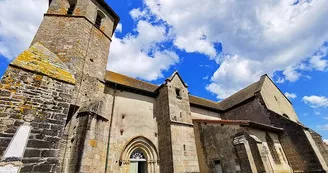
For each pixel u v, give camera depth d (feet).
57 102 21.38
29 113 18.67
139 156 41.98
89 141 27.40
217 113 69.00
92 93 35.76
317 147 47.67
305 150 46.16
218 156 41.63
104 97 38.58
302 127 48.29
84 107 31.60
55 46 35.65
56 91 22.00
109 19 50.52
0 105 17.24
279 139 51.21
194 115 59.52
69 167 25.52
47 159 17.79
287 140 49.90
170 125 42.91
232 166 37.83
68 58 34.27
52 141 18.94
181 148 41.60
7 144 16.10
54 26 39.06
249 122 39.68
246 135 38.34
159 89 52.19
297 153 47.21
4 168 15.05
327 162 48.65
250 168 33.96
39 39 36.55
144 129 44.19
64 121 20.89
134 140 41.09
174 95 49.39
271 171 34.04
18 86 19.26
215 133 44.47
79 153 25.98
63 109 21.48
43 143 18.22
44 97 20.59
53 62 25.25
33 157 17.01
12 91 18.60
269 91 66.08
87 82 35.58
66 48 35.68
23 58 21.83
